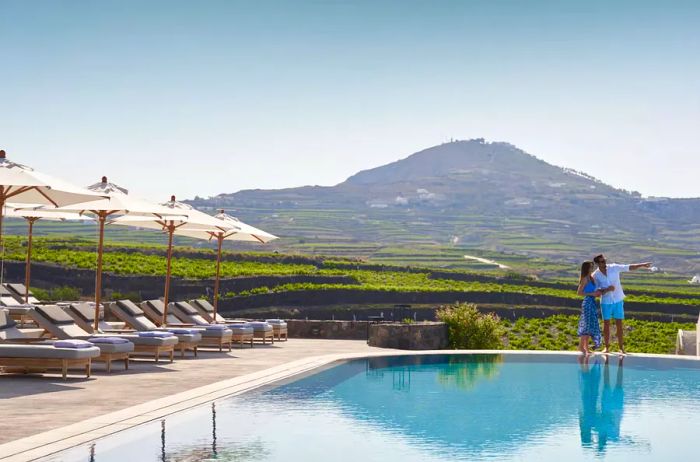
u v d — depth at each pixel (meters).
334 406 9.41
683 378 12.57
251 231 19.27
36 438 6.64
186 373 11.91
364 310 50.19
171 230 17.70
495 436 8.02
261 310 46.34
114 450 6.41
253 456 6.59
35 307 12.35
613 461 7.02
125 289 43.75
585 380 12.33
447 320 21.05
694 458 7.16
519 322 44.91
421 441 7.64
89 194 11.55
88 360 11.02
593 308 15.07
